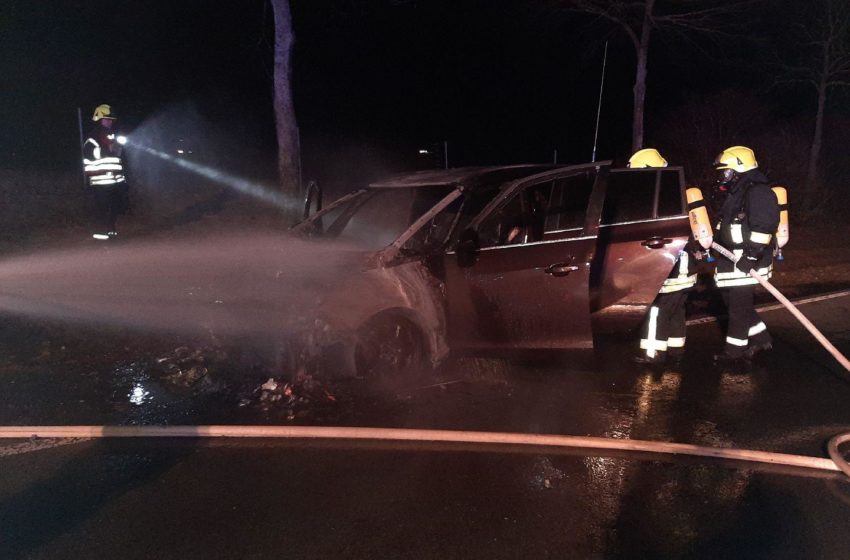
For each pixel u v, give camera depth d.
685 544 3.39
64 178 13.09
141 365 5.91
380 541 3.38
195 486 3.92
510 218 5.67
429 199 6.05
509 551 3.31
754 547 3.37
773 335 7.32
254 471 4.09
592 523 3.57
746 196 5.84
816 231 15.70
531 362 6.14
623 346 6.75
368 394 5.27
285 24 10.55
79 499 3.78
